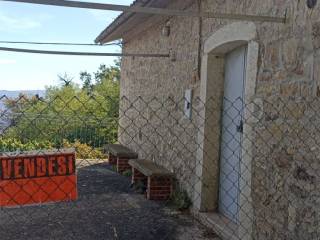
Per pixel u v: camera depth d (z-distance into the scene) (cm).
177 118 683
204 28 576
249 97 441
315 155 339
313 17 341
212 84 562
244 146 451
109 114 852
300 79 359
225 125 557
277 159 392
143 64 920
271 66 403
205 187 568
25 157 304
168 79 740
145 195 696
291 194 370
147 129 863
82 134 795
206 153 566
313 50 342
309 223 344
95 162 1012
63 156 313
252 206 434
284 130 382
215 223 519
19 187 302
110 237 489
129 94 1038
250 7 446
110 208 609
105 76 2259
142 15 766
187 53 645
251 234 435
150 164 746
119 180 820
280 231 386
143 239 487
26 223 526
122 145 1028
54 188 311
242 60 514
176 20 699
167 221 558
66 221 540
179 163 664
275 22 387
